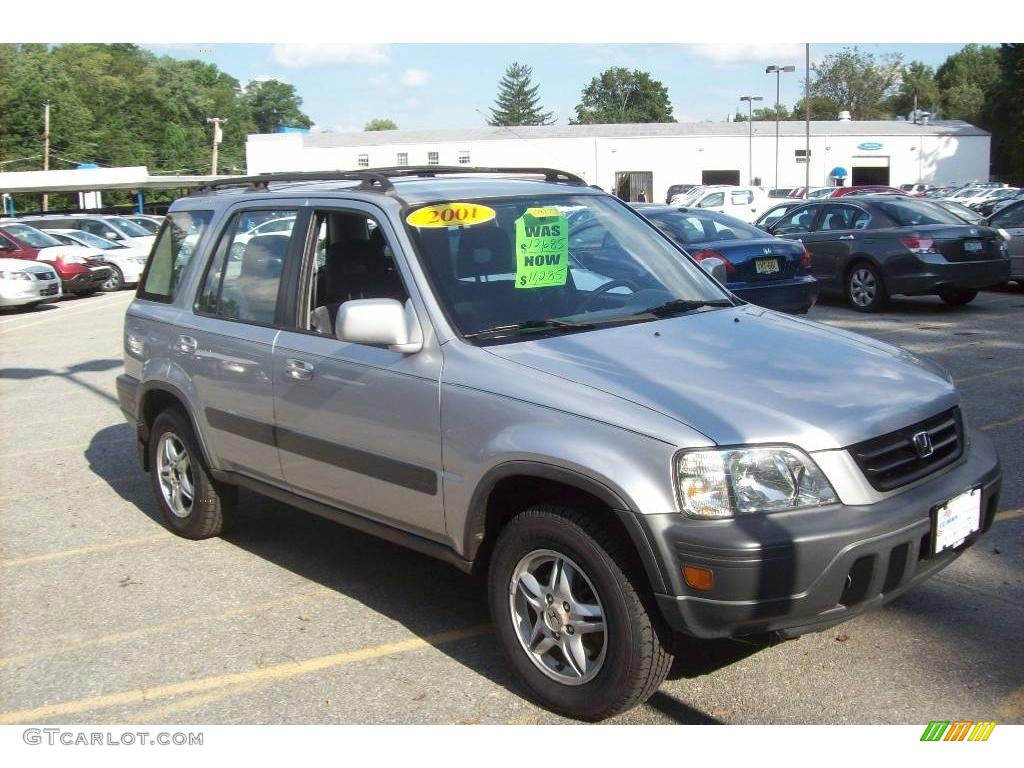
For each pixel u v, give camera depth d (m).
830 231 14.22
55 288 20.52
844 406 3.45
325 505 4.63
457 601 4.76
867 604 3.29
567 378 3.59
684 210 12.05
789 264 11.09
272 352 4.69
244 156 89.75
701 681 3.83
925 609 4.34
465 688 3.90
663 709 3.66
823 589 3.17
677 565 3.19
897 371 3.84
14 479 7.31
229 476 5.28
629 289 4.50
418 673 4.04
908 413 3.52
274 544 5.65
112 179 45.59
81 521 6.26
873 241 13.47
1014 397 8.07
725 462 3.20
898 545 3.27
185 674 4.12
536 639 3.69
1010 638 4.06
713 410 3.34
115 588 5.09
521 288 4.22
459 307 4.02
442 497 3.90
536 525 3.56
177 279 5.62
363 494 4.32
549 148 57.25
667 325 4.16
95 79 74.00
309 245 4.71
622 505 3.25
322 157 58.25
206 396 5.21
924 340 11.02
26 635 4.58
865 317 13.10
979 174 59.78
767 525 3.15
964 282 13.03
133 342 5.88
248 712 3.80
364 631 4.45
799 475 3.23
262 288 4.92
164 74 84.75
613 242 4.71
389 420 4.07
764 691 3.74
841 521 3.19
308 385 4.46
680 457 3.21
